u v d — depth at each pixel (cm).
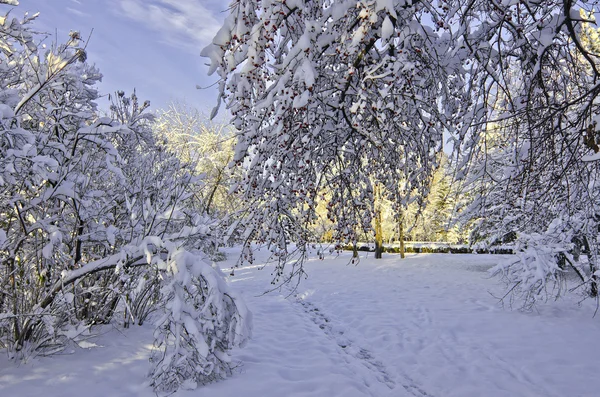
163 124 2197
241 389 481
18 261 570
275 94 331
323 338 763
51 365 505
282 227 428
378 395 511
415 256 2477
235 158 381
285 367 575
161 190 653
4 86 554
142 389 461
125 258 496
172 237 506
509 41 381
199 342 442
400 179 456
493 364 622
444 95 422
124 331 679
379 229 2314
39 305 521
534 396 508
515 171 407
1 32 638
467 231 1888
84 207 575
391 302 1121
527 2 330
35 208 566
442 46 394
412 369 611
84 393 438
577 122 337
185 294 478
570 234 890
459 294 1227
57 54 566
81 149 607
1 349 543
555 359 632
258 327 823
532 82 353
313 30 325
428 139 430
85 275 523
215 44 336
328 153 426
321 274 1733
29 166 491
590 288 943
